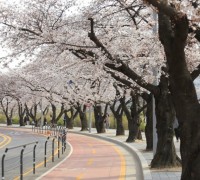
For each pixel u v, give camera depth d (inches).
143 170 641.0
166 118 673.6
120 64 607.5
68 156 967.6
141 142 1332.4
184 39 303.9
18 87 2217.0
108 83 1259.8
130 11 747.4
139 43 669.9
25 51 677.3
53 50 688.4
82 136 1825.8
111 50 647.1
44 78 1471.5
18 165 778.2
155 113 705.6
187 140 323.6
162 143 673.0
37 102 2610.7
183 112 326.0
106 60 598.5
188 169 318.7
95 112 1989.4
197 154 315.3
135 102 1353.3
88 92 1636.3
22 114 3139.8
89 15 671.1
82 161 860.0
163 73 658.8
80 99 1855.3
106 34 668.7
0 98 2714.1
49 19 653.3
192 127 323.6
